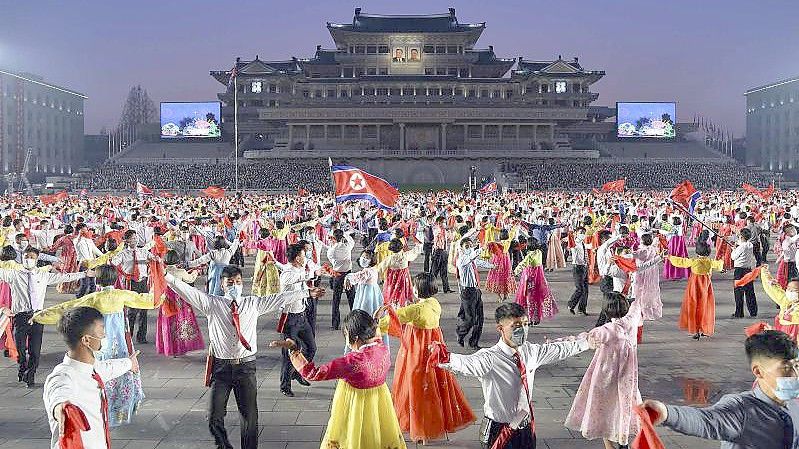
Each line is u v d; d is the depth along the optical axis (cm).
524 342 634
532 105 11056
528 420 614
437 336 833
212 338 747
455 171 10875
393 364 1192
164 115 12725
